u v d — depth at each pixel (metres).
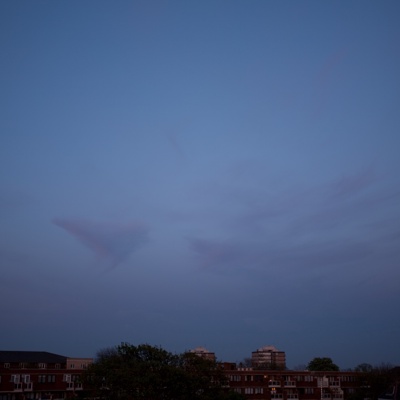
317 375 149.88
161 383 96.12
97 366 99.44
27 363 136.88
